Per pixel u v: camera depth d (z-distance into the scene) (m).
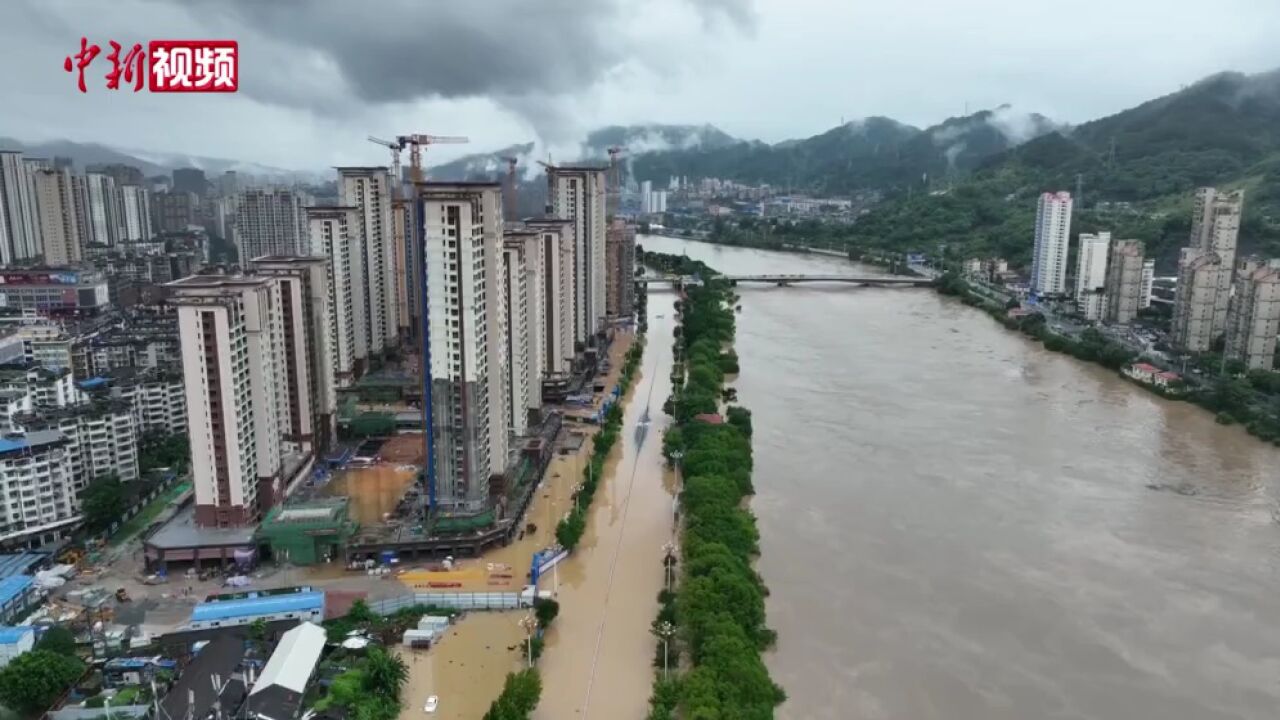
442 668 182.12
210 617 191.88
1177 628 199.88
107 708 159.88
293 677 167.62
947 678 179.50
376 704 164.75
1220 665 186.50
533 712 166.62
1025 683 178.75
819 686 175.50
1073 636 195.88
